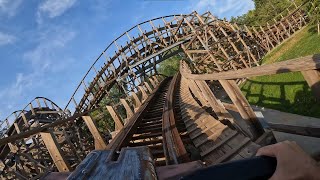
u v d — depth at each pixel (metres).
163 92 25.11
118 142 7.85
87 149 21.39
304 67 2.81
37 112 23.73
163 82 36.69
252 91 17.19
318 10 20.64
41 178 1.85
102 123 29.38
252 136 5.48
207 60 28.94
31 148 18.50
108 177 1.23
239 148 5.16
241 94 5.51
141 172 1.18
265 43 32.44
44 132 5.20
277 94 13.89
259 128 5.45
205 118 9.03
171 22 37.91
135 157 1.49
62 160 5.38
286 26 35.41
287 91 13.27
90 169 1.43
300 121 10.16
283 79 14.70
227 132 6.51
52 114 26.19
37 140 19.48
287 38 32.19
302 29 31.61
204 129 7.93
